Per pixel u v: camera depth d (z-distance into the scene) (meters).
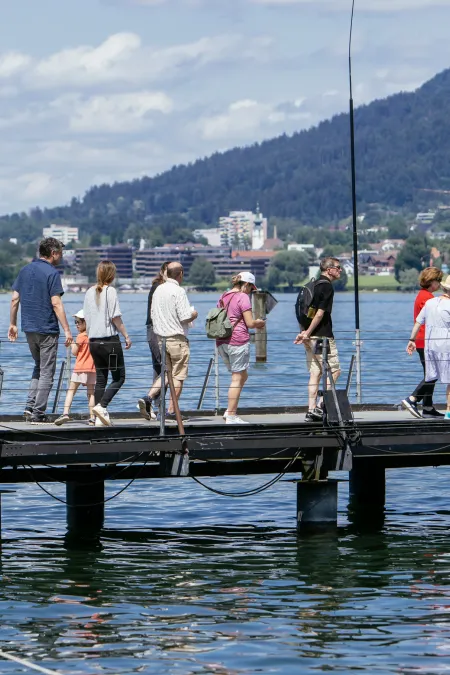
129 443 19.69
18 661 14.38
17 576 18.56
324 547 20.70
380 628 15.72
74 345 21.83
